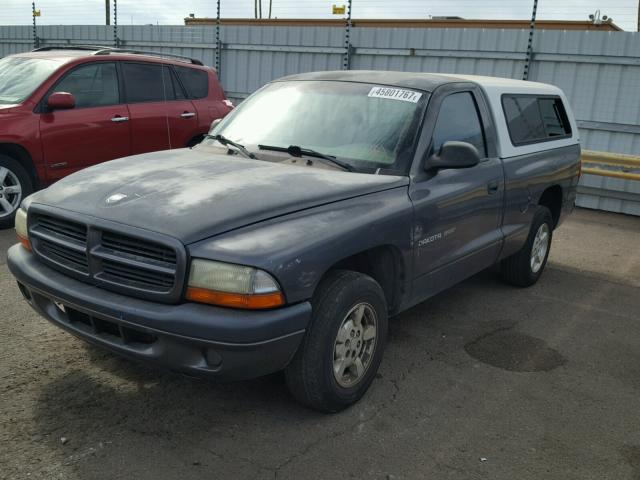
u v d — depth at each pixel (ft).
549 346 14.84
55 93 22.54
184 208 10.00
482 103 15.52
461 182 13.83
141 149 25.46
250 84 42.27
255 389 11.75
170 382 11.78
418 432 10.69
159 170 11.87
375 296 11.24
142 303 9.55
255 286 9.16
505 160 15.93
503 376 13.07
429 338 14.85
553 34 32.60
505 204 15.88
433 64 35.91
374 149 12.80
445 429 10.84
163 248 9.47
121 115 24.59
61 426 10.19
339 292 10.39
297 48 39.86
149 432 10.18
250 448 9.92
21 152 22.02
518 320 16.43
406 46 36.37
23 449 9.52
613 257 23.94
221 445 9.95
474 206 14.33
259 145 13.61
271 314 9.31
